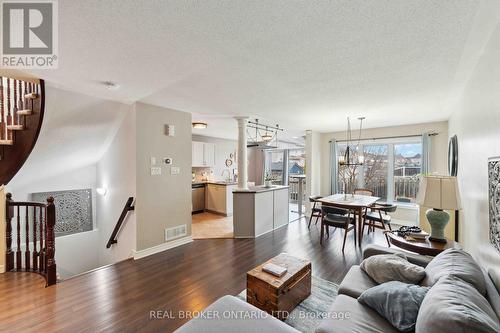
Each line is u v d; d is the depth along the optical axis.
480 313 1.04
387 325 1.36
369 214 4.42
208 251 3.65
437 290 1.27
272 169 9.04
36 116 2.73
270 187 5.07
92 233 4.63
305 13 1.41
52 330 1.88
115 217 3.91
